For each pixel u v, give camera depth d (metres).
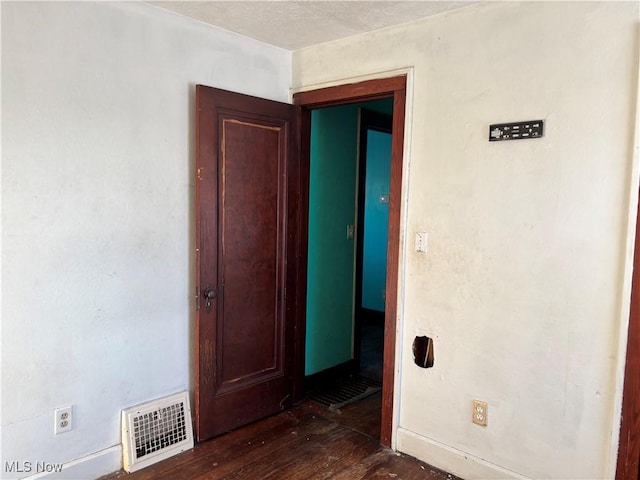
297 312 3.23
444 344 2.48
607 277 1.98
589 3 1.97
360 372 3.93
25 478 2.13
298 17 2.50
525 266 2.20
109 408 2.40
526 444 2.24
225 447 2.68
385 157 5.41
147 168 2.47
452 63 2.38
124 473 2.40
